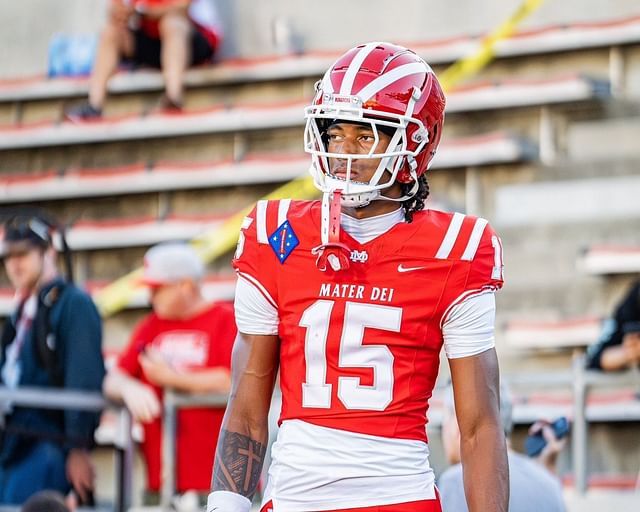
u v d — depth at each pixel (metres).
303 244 5.45
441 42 21.81
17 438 10.96
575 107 20.23
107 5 25.09
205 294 19.22
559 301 18.48
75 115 22.41
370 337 5.32
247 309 5.56
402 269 5.37
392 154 5.35
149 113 22.16
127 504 11.70
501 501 5.32
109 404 11.20
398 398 5.30
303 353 5.37
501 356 17.78
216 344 12.41
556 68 21.14
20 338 11.33
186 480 12.30
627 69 20.72
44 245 11.24
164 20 22.19
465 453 5.43
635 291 12.56
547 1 22.25
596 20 21.97
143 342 12.47
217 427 12.37
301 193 20.72
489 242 5.48
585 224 19.22
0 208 21.97
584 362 12.84
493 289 5.45
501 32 21.22
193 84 22.86
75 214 21.89
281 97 22.58
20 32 25.44
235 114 21.77
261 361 5.57
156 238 20.58
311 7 23.73
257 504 12.73
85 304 11.09
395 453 5.27
